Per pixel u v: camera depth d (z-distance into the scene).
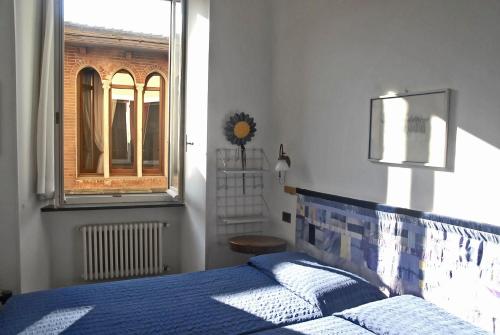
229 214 3.80
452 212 2.18
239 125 3.75
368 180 2.77
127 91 5.96
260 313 2.37
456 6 2.14
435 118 2.25
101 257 3.90
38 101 3.41
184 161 4.14
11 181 2.93
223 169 3.73
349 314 2.21
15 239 2.96
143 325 2.19
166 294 2.63
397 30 2.52
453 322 1.96
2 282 2.94
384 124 2.61
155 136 6.05
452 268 2.15
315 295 2.48
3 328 2.12
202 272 3.08
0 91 2.86
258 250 3.43
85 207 3.78
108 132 5.86
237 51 3.74
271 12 3.88
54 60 3.44
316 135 3.30
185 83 4.08
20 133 3.03
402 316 2.06
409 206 2.46
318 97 3.27
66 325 2.17
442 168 2.23
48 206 3.64
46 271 3.69
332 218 3.08
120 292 2.66
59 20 3.43
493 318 1.95
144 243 4.07
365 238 2.76
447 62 2.19
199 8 3.76
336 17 3.05
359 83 2.84
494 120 1.96
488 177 2.00
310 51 3.36
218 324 2.23
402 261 2.47
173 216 4.27
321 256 3.21
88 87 5.80
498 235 1.93
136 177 5.94
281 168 3.50
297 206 3.53
